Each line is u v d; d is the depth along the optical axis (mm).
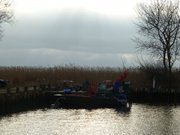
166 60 75938
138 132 41688
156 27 77375
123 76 64125
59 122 46562
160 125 45625
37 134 40031
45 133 40594
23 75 71250
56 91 62750
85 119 49000
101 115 52531
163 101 71188
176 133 41344
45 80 72062
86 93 60844
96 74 75250
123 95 60250
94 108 58750
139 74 74812
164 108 61562
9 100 52031
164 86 72938
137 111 57281
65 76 74375
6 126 43406
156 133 41281
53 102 61406
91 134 40656
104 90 61000
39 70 74812
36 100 59438
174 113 55438
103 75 75188
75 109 58031
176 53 76188
